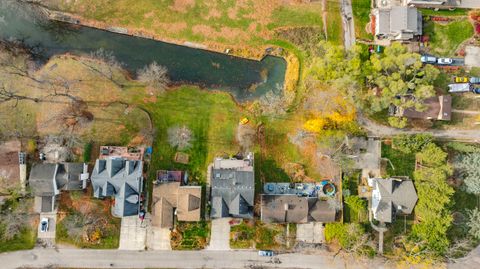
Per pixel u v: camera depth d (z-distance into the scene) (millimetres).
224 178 67938
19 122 70688
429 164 70125
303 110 72188
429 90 65375
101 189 67188
